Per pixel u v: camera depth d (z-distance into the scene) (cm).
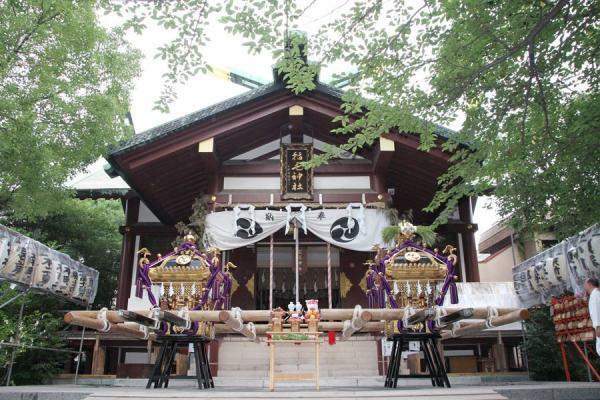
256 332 732
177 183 1271
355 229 1127
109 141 1097
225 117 1140
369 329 741
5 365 890
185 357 979
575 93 647
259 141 1273
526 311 505
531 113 653
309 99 1160
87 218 1628
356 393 457
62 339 1056
